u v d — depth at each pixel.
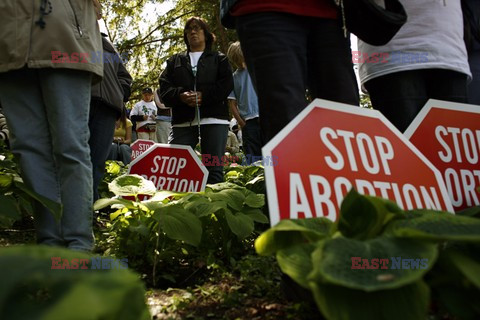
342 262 0.97
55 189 2.29
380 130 1.74
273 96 1.79
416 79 2.28
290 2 1.82
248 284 1.96
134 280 0.72
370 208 1.20
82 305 0.61
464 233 1.04
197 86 4.14
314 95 2.14
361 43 2.48
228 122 4.34
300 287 1.58
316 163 1.55
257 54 1.83
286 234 1.30
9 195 2.92
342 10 1.88
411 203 1.66
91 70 2.27
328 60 1.95
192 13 18.62
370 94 2.48
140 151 6.06
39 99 2.28
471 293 1.05
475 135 2.11
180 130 4.35
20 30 2.13
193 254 2.57
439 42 2.23
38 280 0.63
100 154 3.60
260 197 2.89
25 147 2.25
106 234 3.00
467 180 2.04
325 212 1.50
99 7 2.51
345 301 0.94
